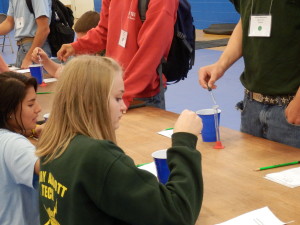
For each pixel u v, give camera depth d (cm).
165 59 274
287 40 200
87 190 108
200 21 1035
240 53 228
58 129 119
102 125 119
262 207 140
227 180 161
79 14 1320
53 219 118
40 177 124
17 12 449
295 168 168
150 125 232
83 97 116
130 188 107
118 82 124
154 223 108
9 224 170
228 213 138
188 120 129
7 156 164
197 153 122
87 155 110
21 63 457
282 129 206
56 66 309
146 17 259
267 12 204
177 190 113
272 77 206
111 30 286
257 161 176
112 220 113
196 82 612
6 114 175
